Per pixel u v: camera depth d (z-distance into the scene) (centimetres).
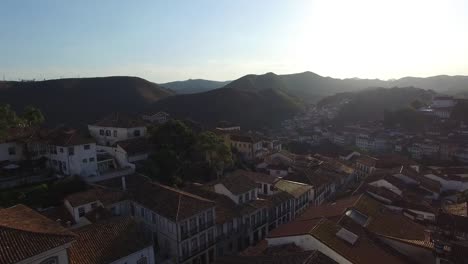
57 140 5450
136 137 6800
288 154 8731
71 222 4006
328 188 6856
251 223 4819
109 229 3334
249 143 9181
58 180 5009
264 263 2644
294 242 3077
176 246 3781
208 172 6362
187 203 4025
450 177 6888
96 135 7206
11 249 2172
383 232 3372
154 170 5631
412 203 5075
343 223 3350
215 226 4244
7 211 2855
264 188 5866
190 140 6456
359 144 14300
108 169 5834
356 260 2706
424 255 3003
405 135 13850
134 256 3184
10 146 5459
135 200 4334
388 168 7956
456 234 3017
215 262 2931
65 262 2447
